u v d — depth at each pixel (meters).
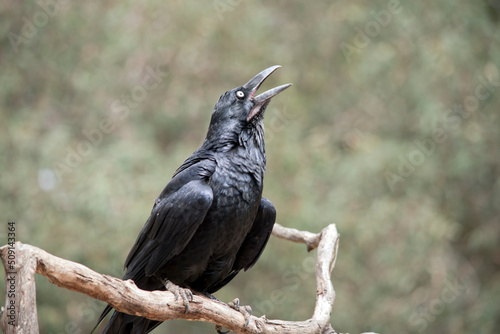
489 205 14.49
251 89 6.30
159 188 12.73
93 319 13.06
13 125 13.11
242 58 14.12
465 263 14.61
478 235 14.18
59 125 13.91
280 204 12.88
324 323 5.81
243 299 13.92
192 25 13.98
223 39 14.08
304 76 14.62
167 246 5.64
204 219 5.65
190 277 5.89
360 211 13.29
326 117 14.98
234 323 5.20
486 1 15.52
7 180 12.58
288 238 7.33
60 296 12.67
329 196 13.35
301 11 15.08
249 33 14.08
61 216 12.52
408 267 13.31
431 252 13.46
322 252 6.57
